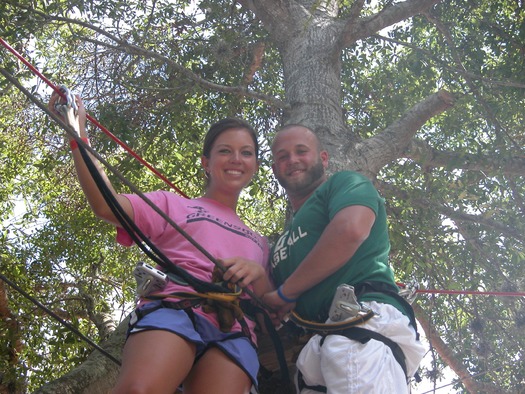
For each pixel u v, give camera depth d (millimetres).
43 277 9961
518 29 7980
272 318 3172
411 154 6965
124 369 2570
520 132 8656
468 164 7215
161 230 3072
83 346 7949
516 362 8227
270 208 9570
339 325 2873
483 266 8391
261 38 8211
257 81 8766
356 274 3029
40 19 7211
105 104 7645
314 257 2928
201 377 2762
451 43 7883
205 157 3396
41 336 8664
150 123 8000
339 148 5781
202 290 2844
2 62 7609
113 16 7953
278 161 3492
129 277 10602
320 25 6652
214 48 7914
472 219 7879
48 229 10211
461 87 8492
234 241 3139
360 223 2898
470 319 8570
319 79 6246
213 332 2838
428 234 7879
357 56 8938
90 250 10281
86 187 2910
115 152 8664
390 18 6676
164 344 2619
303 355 2988
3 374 7770
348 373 2766
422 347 2984
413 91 8719
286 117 6258
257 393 3057
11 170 10859
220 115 8633
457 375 8461
